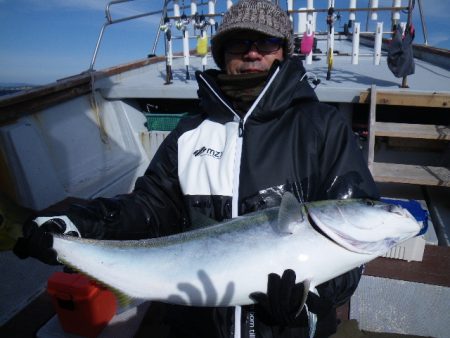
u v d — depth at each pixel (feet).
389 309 8.32
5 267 9.77
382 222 5.44
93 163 15.35
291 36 6.50
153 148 18.33
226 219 5.69
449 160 14.11
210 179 5.92
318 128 5.77
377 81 17.20
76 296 7.35
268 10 6.09
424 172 13.03
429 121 16.15
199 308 5.81
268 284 4.96
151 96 17.46
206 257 5.57
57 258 5.71
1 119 12.28
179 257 5.72
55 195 12.75
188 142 6.48
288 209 5.22
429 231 11.91
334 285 5.42
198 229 5.82
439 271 8.97
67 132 14.90
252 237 5.46
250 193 5.65
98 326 7.77
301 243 5.32
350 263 5.36
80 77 16.28
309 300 5.08
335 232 5.30
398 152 15.42
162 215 6.52
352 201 5.42
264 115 5.86
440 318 8.08
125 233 6.20
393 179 12.76
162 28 18.07
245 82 6.10
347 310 8.44
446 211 13.06
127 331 7.93
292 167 5.65
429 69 21.65
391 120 16.49
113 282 5.93
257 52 6.17
